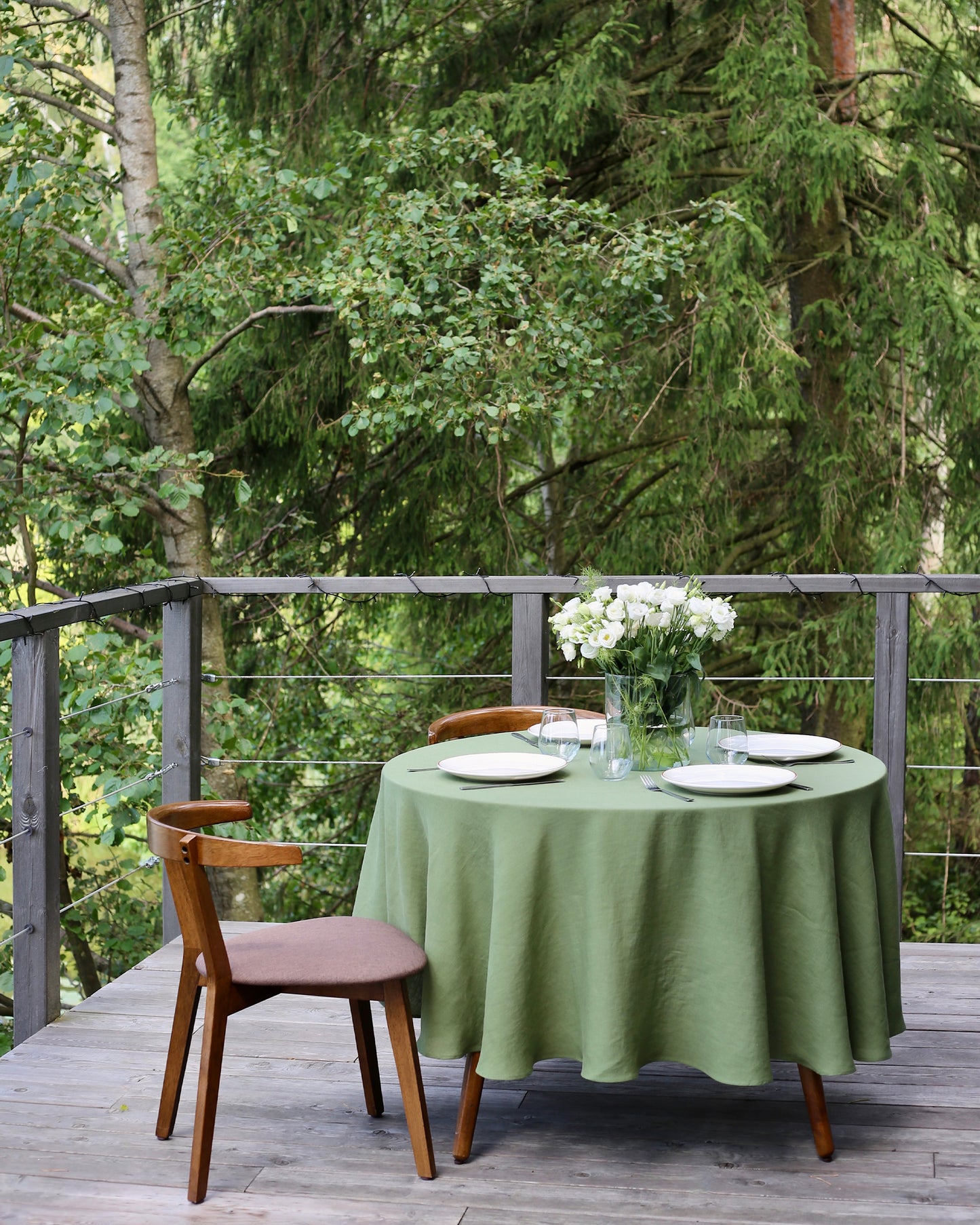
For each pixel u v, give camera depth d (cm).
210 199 606
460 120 635
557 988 231
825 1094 266
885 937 254
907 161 640
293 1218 220
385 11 702
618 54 638
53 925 308
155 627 727
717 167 677
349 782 796
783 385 608
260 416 683
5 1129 254
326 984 222
